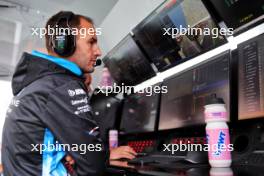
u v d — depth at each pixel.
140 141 1.83
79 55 1.20
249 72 1.13
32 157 0.97
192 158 1.02
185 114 1.47
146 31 1.85
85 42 1.21
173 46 1.70
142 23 1.86
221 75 1.28
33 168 0.96
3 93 3.33
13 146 0.98
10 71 3.37
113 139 1.98
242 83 1.16
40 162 0.97
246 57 1.17
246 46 1.18
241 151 1.05
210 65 1.36
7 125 1.04
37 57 1.09
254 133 1.05
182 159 1.08
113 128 2.26
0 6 2.81
